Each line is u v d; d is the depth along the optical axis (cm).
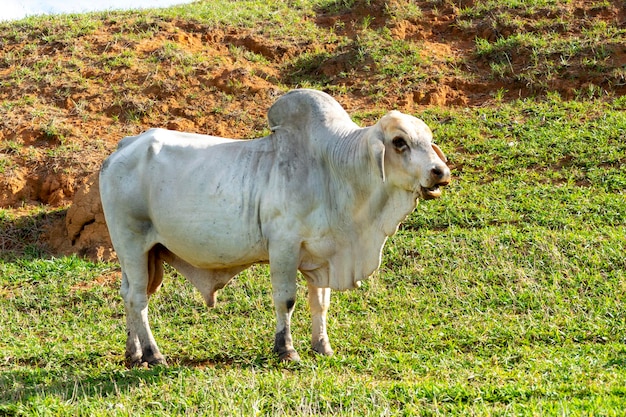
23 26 1819
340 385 751
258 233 841
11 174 1442
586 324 927
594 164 1343
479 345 895
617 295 997
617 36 1666
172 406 729
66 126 1549
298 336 944
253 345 926
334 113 852
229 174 848
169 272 1170
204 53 1750
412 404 697
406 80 1633
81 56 1723
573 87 1570
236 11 1900
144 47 1745
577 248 1108
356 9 1864
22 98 1609
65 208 1396
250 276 1136
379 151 783
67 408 738
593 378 748
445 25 1795
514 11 1784
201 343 947
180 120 1572
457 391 719
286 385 757
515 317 966
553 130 1440
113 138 1541
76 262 1243
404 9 1823
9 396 786
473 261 1109
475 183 1337
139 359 883
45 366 912
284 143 846
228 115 1585
